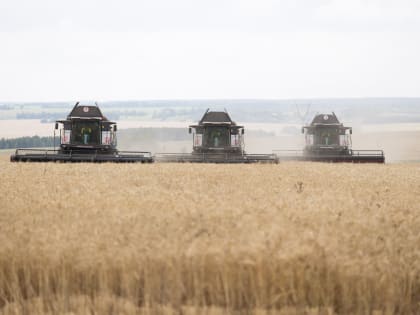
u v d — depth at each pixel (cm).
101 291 2912
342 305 2844
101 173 8012
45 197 4628
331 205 4181
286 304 2820
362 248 3045
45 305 2888
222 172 8431
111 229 3269
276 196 4966
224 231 3203
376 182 7231
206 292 2923
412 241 3209
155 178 7256
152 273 2916
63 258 2967
